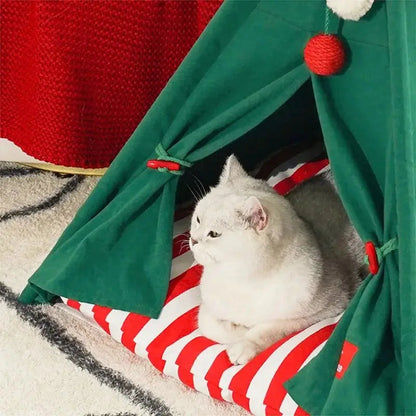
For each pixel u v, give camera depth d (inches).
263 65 55.4
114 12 68.3
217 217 54.1
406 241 49.4
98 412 58.0
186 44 72.4
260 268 55.0
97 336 64.7
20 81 73.8
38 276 64.7
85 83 70.9
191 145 59.2
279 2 52.3
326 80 52.7
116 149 75.9
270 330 57.6
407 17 45.8
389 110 50.8
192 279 63.9
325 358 53.6
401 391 52.4
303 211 63.9
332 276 58.9
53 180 82.3
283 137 76.1
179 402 58.8
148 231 64.2
